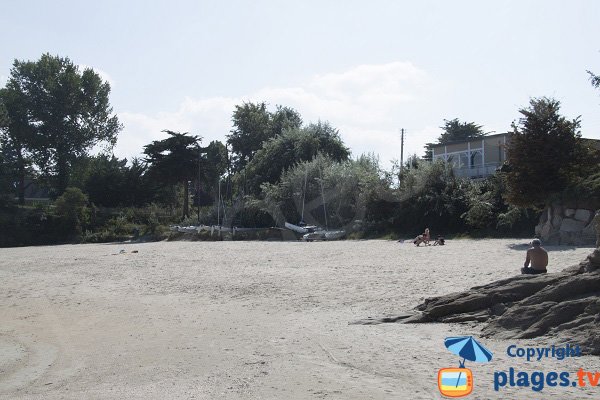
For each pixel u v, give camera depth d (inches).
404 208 1718.8
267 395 316.5
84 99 3380.9
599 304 392.8
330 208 2097.7
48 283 1004.6
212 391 333.1
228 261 1176.8
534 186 1149.7
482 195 1533.0
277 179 2539.4
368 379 335.6
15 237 2687.0
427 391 304.2
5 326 626.8
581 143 1166.3
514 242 1171.9
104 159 3548.2
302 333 488.7
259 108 3774.6
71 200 2871.6
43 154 3321.9
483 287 511.8
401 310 557.0
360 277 784.3
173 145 3041.3
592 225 1023.0
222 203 2687.0
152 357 439.2
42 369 424.5
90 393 347.6
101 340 522.6
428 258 962.7
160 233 2714.1
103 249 1876.2
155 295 790.5
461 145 2050.9
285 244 1664.6
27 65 3287.4
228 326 547.2
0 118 2967.5
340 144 2625.5
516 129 1185.4
